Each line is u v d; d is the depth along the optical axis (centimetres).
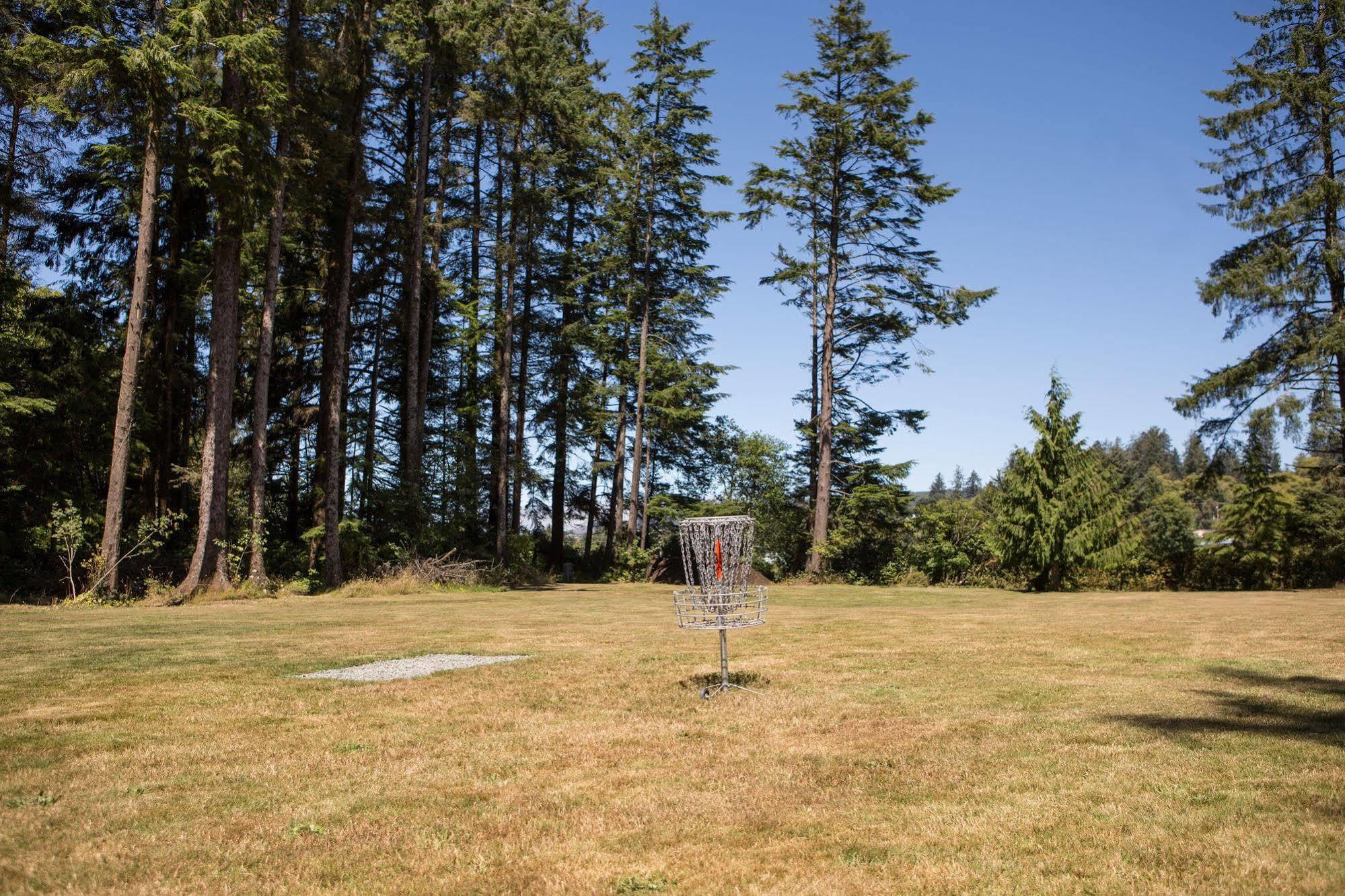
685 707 659
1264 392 2338
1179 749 512
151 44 1603
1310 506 2761
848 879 333
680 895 323
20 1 1872
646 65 3228
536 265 3028
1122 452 5762
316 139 2002
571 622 1362
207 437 1909
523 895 325
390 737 567
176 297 2320
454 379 3177
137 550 1984
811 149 2997
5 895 323
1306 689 696
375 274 2764
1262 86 2333
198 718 621
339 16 2114
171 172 2070
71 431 2147
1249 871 329
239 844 377
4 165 2216
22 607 1678
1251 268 2272
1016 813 405
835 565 2973
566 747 542
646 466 3528
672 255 3400
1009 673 799
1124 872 333
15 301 2128
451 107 2653
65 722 605
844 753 521
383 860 359
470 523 2733
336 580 2167
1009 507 2303
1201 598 1892
